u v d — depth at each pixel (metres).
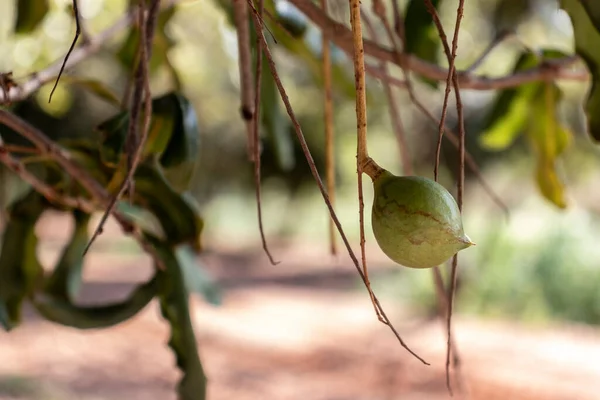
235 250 17.83
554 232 10.03
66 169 1.46
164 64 2.44
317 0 2.04
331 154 1.57
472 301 9.74
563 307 9.46
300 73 8.84
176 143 1.48
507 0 7.36
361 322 9.38
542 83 2.20
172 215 1.71
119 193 1.06
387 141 10.19
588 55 1.53
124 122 1.47
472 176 10.91
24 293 1.86
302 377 7.22
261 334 8.73
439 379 7.06
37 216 1.85
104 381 6.88
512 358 7.62
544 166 2.35
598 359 7.69
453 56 0.97
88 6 2.81
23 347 7.71
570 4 1.50
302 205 18.92
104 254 15.97
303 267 14.95
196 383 1.68
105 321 1.70
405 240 0.90
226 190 17.97
